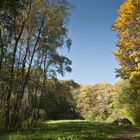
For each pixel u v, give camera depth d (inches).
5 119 1386.6
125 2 1227.2
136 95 2496.3
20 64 1457.9
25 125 1745.8
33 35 1514.5
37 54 1711.4
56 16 1504.7
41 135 1018.1
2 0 810.8
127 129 1617.9
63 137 991.0
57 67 1812.3
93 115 4126.5
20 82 1448.1
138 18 1204.5
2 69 1315.2
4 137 872.3
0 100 1432.1
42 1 1427.2
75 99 4520.2
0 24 965.2
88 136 1069.1
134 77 1259.8
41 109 2667.3
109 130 1478.8
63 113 3563.0
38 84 1847.9
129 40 1238.3
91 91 4576.8
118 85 2822.3
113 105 3193.9
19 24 1358.3
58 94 2118.6
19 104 1475.1
